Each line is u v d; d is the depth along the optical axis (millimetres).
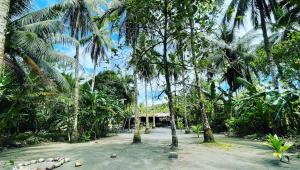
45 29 13445
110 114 20016
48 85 13453
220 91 23844
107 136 21516
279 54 14070
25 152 10922
